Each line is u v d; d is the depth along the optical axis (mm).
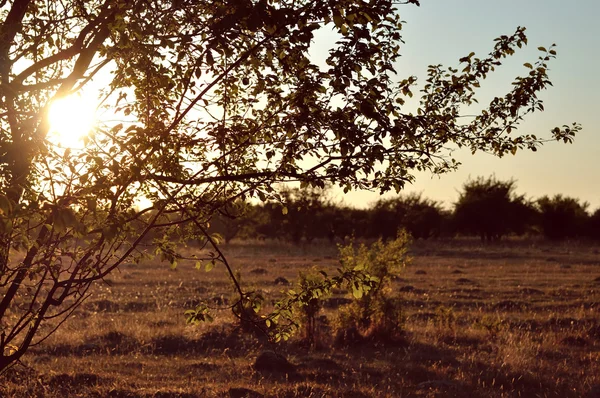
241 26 4152
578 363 12500
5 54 4715
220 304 18969
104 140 4113
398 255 15219
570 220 70625
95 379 10039
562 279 28453
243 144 4715
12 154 3582
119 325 14664
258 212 57969
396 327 14250
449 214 70938
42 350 12133
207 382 10297
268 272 30109
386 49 4605
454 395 9711
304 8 4223
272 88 4891
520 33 5141
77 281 4762
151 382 10117
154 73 4398
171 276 27469
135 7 4078
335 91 4422
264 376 10727
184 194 4797
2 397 8375
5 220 3312
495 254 47719
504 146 5230
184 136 4598
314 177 4605
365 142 4395
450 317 15938
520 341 13938
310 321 14188
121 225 4148
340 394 9625
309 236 63000
